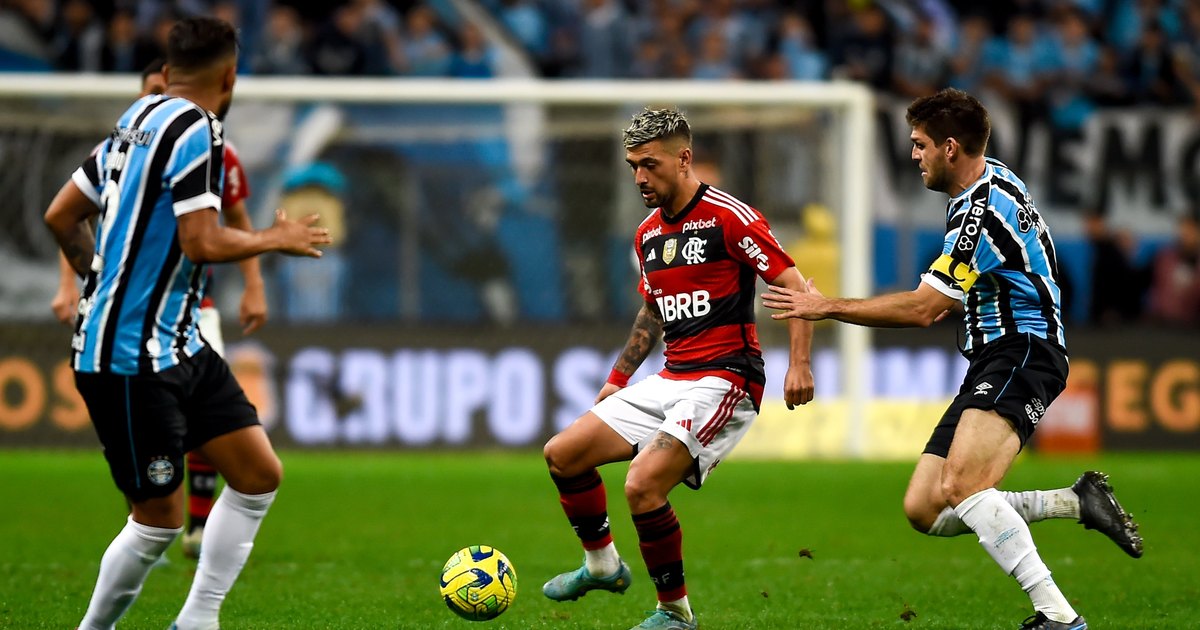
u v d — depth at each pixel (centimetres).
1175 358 5366
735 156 5200
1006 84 6000
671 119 1967
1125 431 5334
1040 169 5903
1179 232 5888
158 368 1602
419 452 4941
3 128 4862
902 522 3347
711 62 6319
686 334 2011
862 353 5028
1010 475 4434
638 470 1897
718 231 1973
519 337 5028
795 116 5191
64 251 1748
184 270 1620
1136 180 5912
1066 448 5278
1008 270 1891
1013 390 1866
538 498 3725
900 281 5788
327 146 5141
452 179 5219
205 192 1579
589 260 5284
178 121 1590
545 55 6381
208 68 1677
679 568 1909
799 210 5203
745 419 1995
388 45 5906
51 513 3306
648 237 2042
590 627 2020
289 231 1600
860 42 6488
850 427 5044
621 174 5284
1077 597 2312
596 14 6347
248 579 2423
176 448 1625
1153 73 6550
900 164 5800
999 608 2208
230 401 1684
